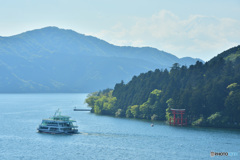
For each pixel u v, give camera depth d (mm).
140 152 180250
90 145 196125
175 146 193375
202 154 176500
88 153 178125
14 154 175875
